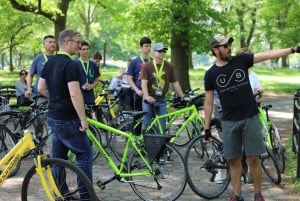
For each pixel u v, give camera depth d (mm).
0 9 21688
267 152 6273
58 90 4949
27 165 7387
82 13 38906
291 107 15758
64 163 4543
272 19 35188
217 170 5805
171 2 16312
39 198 5051
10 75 36531
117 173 5707
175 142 7434
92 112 6613
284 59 49312
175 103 7465
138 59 7992
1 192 6023
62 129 4988
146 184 5641
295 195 5797
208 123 5582
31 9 17562
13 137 6730
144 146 5629
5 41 39406
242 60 5066
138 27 17250
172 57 17406
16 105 10266
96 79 7770
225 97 5105
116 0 20016
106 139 6406
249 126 5066
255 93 6703
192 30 16156
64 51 5016
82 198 4703
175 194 5566
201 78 28234
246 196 5789
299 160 6297
